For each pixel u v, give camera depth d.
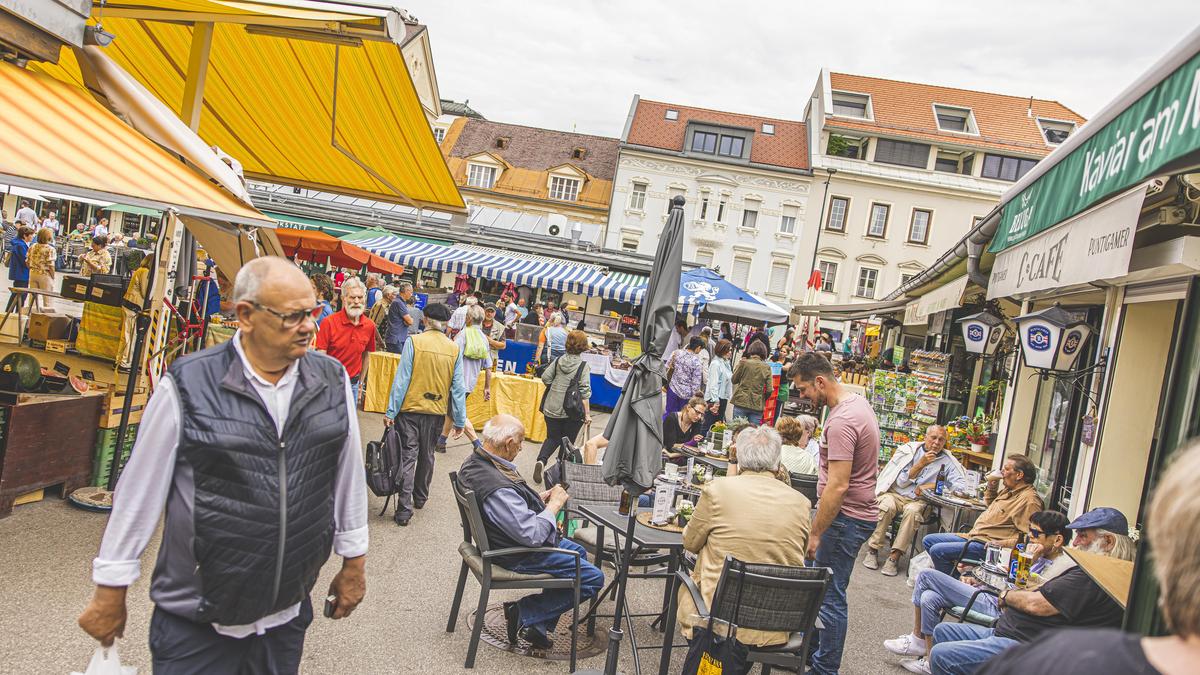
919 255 49.78
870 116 52.09
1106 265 3.98
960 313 14.02
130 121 5.09
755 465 4.36
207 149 5.55
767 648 4.12
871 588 7.44
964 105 53.06
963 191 49.19
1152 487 3.48
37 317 7.08
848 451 4.66
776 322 17.53
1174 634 1.26
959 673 4.41
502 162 54.38
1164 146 2.85
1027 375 9.20
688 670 4.10
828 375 4.93
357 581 2.77
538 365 15.87
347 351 7.40
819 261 50.41
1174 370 3.49
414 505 7.38
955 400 13.79
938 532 8.48
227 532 2.30
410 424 7.09
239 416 2.33
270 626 2.50
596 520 5.30
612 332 21.72
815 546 4.75
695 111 54.25
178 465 2.29
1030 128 51.59
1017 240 5.95
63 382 6.02
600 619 5.73
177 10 5.14
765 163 51.16
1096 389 6.81
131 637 4.16
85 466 6.09
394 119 7.55
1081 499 6.67
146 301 6.29
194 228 5.82
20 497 5.61
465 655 4.68
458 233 32.69
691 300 16.91
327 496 2.55
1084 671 1.25
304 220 31.42
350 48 6.49
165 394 2.29
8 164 3.33
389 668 4.38
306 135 8.68
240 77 7.66
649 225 51.59
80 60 4.90
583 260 32.75
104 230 26.12
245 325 2.36
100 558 2.28
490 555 4.57
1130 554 4.46
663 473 6.39
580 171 53.53
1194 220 4.65
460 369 7.26
